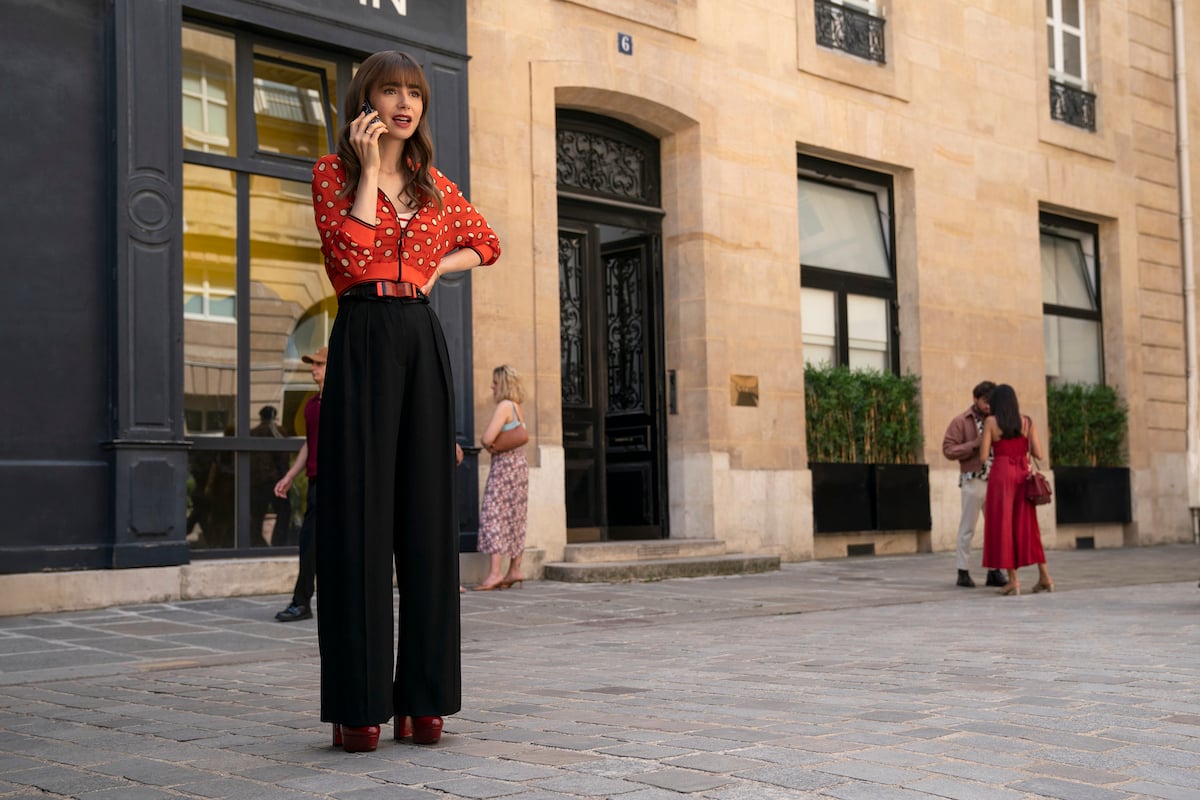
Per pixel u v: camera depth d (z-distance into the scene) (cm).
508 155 1060
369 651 327
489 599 862
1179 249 1778
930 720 364
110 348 810
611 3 1134
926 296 1419
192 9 865
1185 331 1777
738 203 1237
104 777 306
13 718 414
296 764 315
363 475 332
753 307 1239
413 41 978
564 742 335
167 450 822
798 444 1265
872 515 1323
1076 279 1683
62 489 788
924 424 1398
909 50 1425
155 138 830
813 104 1316
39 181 796
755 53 1264
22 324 784
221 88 903
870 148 1372
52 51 806
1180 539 1731
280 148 934
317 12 926
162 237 830
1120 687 428
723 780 283
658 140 1234
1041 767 296
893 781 281
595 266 1177
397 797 273
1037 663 497
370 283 341
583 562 1060
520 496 939
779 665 511
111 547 795
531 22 1084
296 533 919
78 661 571
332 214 340
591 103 1153
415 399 341
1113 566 1233
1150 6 1770
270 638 655
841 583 1009
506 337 1046
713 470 1182
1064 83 1644
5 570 760
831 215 1382
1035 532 907
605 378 1188
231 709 421
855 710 384
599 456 1167
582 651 584
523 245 1064
